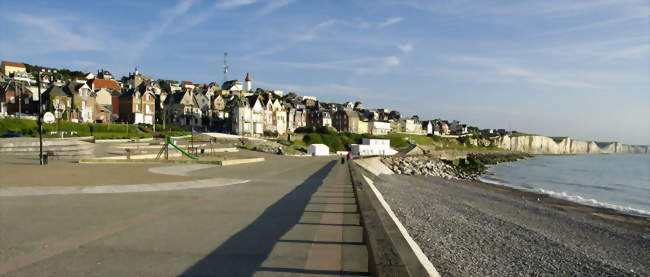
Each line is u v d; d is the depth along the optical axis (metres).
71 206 10.73
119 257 6.19
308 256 6.49
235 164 33.41
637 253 16.12
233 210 10.90
